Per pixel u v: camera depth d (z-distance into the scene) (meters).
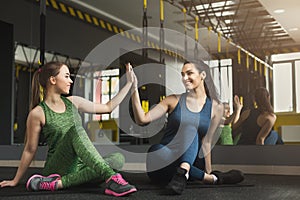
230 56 2.99
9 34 4.29
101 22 3.62
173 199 1.73
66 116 2.09
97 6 3.62
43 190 1.98
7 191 1.97
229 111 2.94
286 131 2.85
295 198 1.72
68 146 1.96
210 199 1.71
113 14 3.55
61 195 1.86
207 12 3.11
